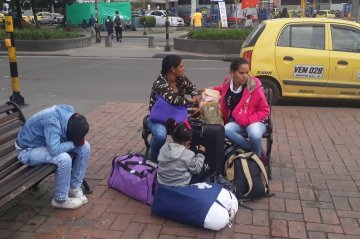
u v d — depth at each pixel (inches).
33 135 167.5
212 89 215.9
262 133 197.6
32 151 166.7
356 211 171.0
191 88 208.2
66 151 165.9
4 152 168.7
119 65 623.2
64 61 681.6
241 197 176.1
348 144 253.0
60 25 1589.6
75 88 436.5
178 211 156.9
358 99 345.4
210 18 1385.3
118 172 184.9
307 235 153.6
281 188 191.2
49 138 161.8
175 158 160.2
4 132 176.2
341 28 339.0
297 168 215.2
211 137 178.7
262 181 180.5
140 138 261.6
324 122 301.1
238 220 163.0
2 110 180.2
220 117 199.9
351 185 195.3
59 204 169.2
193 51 778.2
